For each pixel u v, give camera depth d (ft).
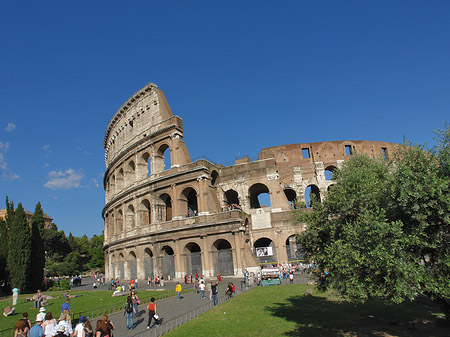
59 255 451.12
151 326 82.28
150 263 217.77
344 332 70.38
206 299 117.91
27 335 59.06
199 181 203.00
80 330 59.11
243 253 183.93
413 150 58.90
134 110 260.83
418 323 74.08
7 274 192.03
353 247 56.65
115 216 266.98
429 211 52.60
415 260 53.57
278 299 109.40
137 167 241.55
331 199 71.56
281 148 258.98
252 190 243.40
